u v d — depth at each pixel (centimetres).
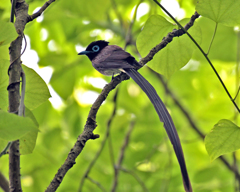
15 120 347
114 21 1316
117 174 953
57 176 507
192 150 1306
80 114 1284
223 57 1030
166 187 994
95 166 1241
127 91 1366
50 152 1214
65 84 1178
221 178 1153
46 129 1264
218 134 513
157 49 635
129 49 1312
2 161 1158
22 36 484
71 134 1269
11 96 446
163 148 1256
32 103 511
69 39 1242
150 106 1313
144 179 1197
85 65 1284
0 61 482
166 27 634
